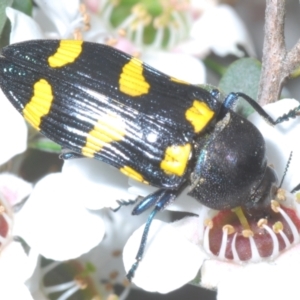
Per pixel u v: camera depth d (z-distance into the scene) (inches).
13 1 2.8
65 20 3.0
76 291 2.9
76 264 2.9
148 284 2.6
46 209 2.6
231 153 2.6
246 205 2.6
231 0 3.5
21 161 2.8
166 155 2.6
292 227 2.7
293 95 3.4
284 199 2.7
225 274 2.6
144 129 2.6
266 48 2.7
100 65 2.6
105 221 2.9
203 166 2.6
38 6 3.0
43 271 2.8
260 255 2.7
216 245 2.7
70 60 2.6
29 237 2.6
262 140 2.6
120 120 2.6
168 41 3.4
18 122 2.7
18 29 2.7
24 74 2.6
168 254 2.6
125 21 3.4
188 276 2.6
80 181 2.6
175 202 2.7
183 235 2.6
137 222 2.9
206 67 3.3
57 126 2.6
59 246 2.6
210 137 2.6
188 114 2.6
